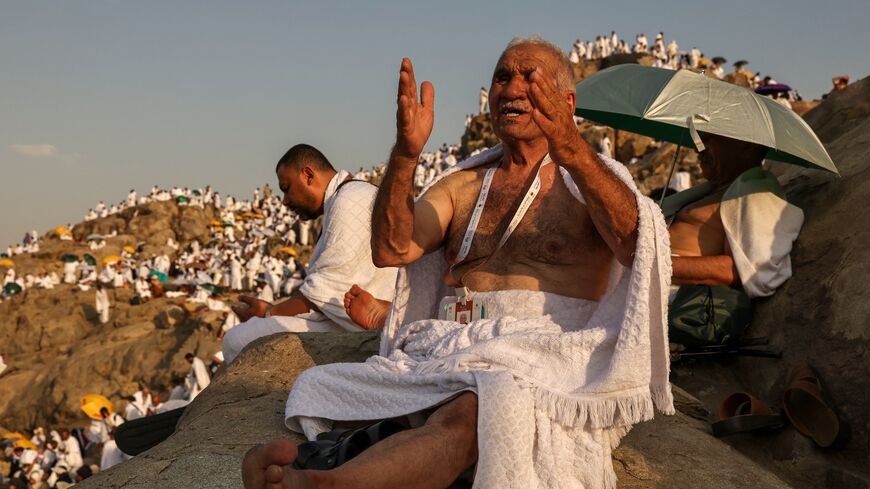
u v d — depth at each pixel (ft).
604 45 162.61
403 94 8.71
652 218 8.61
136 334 98.32
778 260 15.31
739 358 15.52
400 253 9.93
